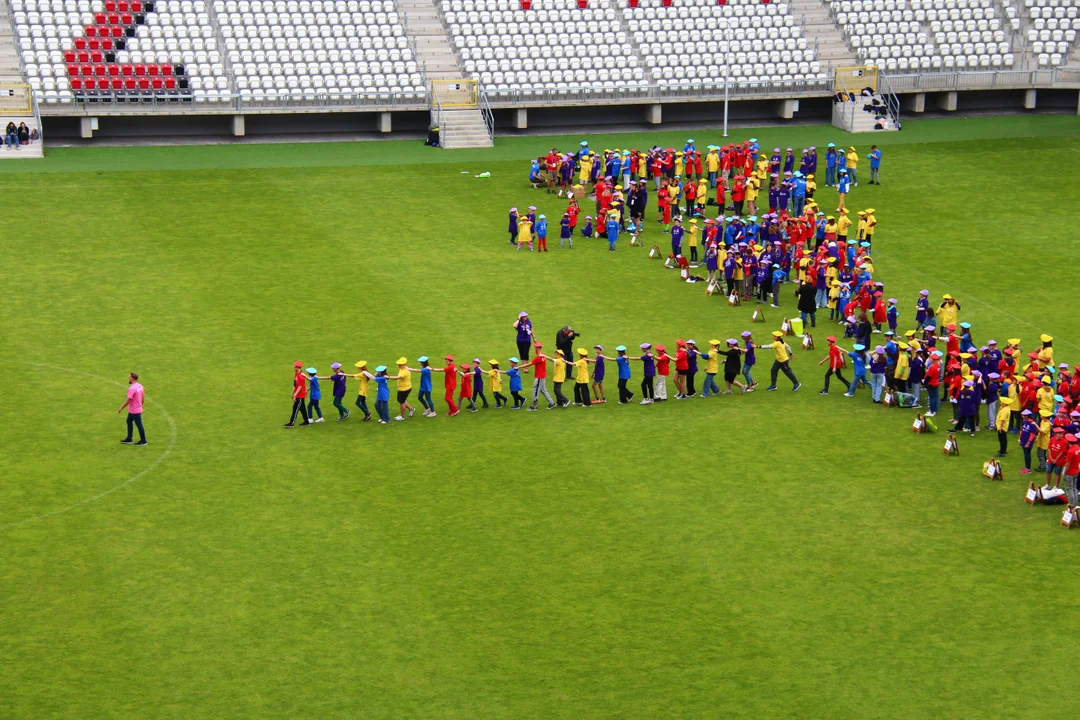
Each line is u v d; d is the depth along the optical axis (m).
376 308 63.28
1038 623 38.19
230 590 39.66
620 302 64.94
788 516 44.34
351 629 37.72
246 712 34.06
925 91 102.31
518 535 42.94
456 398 54.41
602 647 36.94
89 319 61.34
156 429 50.69
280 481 46.56
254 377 55.56
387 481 46.66
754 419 52.44
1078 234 75.56
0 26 94.69
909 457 48.97
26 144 86.94
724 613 38.66
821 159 90.81
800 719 34.00
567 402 53.72
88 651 36.59
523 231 71.94
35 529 43.00
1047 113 103.69
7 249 69.75
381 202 79.69
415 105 95.00
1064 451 44.81
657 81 100.62
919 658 36.56
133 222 74.56
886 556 41.88
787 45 104.25
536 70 99.88
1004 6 107.62
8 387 54.16
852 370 58.00
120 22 96.38
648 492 46.00
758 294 66.12
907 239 74.62
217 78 94.38
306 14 100.12
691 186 77.81
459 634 37.50
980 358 52.72
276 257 69.94
